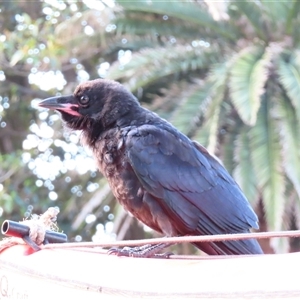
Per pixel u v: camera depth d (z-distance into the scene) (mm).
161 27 16297
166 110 15492
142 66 15070
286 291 3326
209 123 13820
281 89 14305
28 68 19828
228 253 6480
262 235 4176
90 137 7297
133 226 18969
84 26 17328
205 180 7039
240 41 15664
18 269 4410
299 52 14133
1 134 21188
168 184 6793
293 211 14789
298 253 3873
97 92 7375
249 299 3393
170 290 3646
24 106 20922
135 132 6938
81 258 4438
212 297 3498
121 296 3805
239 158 14016
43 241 4941
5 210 18656
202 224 6922
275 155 13516
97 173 19312
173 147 6977
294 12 14984
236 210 7152
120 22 16297
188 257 4750
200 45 16000
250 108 12352
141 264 4176
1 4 20359
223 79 13727
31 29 17766
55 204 20500
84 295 3957
